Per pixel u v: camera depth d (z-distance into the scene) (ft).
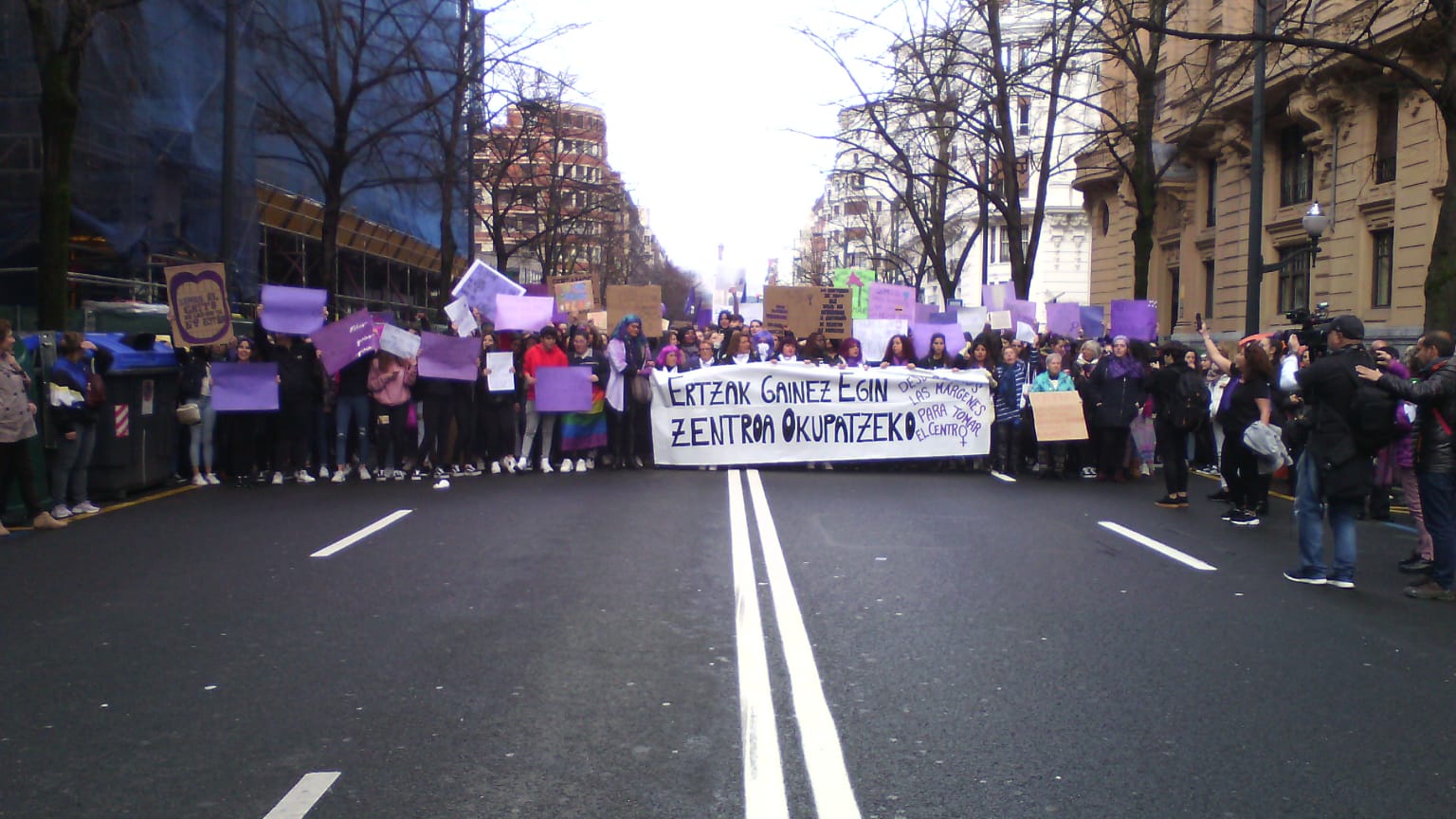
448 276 81.00
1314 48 53.67
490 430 52.60
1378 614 25.77
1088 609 25.57
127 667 20.76
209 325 47.24
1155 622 24.49
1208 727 17.75
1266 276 96.53
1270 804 14.83
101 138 64.28
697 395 54.44
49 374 38.37
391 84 80.38
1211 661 21.50
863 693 19.20
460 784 15.34
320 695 19.11
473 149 84.58
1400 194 77.00
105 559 31.09
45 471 39.81
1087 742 16.99
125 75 65.21
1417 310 74.95
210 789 15.21
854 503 42.29
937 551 32.35
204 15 72.54
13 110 62.95
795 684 19.63
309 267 105.70
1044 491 47.96
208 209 74.59
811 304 66.13
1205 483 53.11
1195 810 14.57
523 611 24.77
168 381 47.29
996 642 22.53
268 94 82.89
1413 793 15.23
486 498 43.42
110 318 54.95
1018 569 29.96
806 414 54.70
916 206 116.06
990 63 90.68
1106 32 83.56
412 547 32.63
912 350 56.80
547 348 52.75
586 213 132.77
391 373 49.32
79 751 16.63
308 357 48.88
